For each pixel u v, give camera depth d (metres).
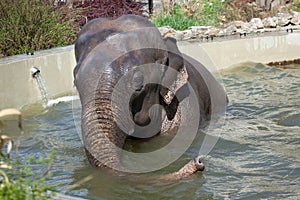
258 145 7.04
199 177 5.87
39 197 3.37
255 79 11.73
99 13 15.56
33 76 9.70
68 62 10.66
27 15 11.48
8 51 11.17
